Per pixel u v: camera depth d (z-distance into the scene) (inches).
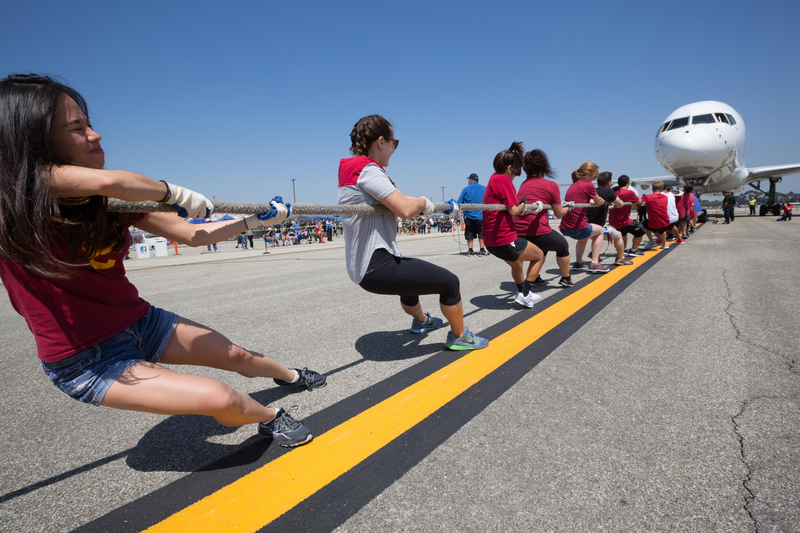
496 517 47.0
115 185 43.2
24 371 106.0
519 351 101.7
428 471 55.9
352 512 48.9
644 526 44.8
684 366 89.1
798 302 142.8
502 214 134.4
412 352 106.8
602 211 227.9
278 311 161.8
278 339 123.3
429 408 73.9
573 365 91.3
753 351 96.9
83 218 45.0
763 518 45.4
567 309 142.4
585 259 279.6
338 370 96.3
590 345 104.2
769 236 402.0
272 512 49.6
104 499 53.6
